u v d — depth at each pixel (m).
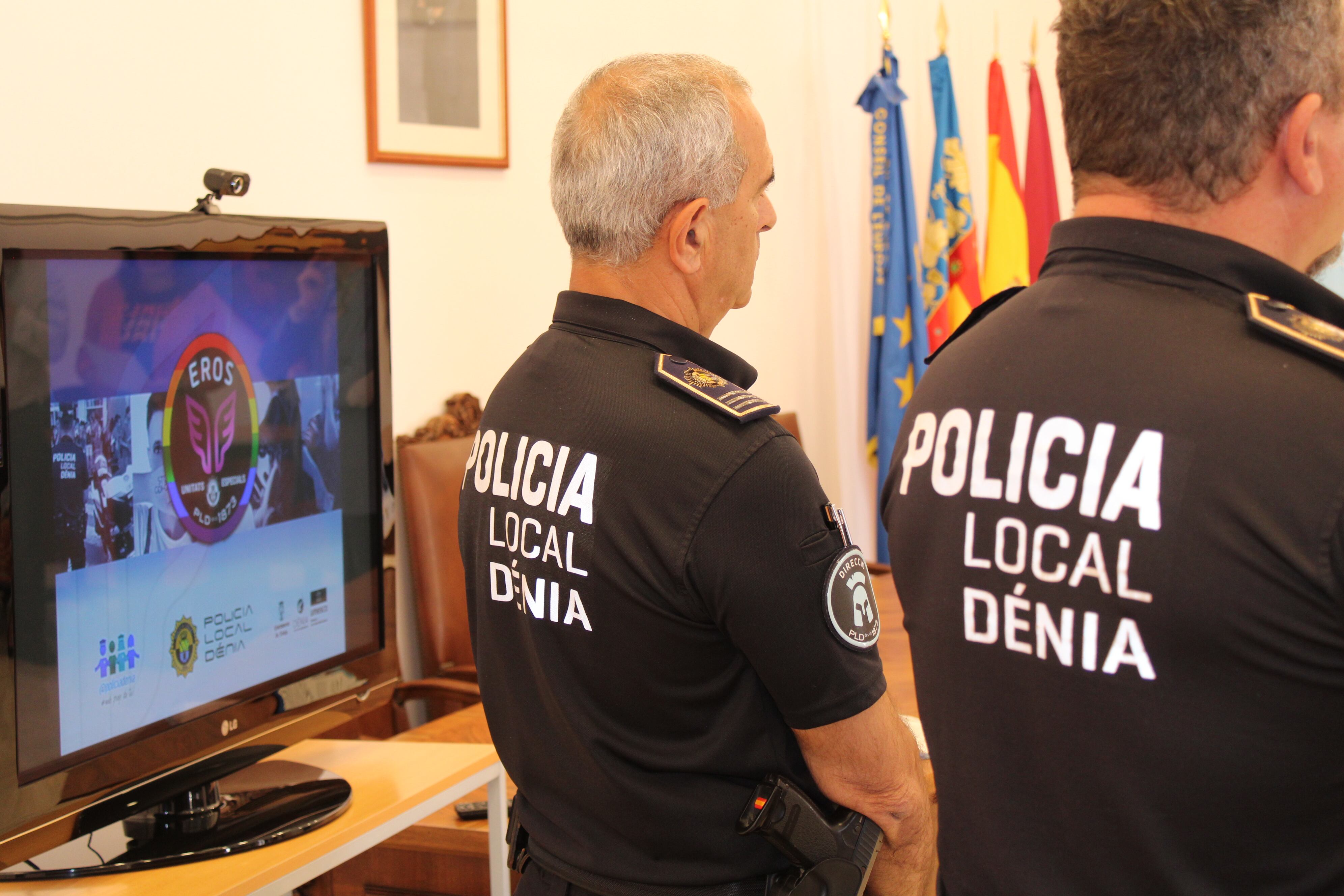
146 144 2.10
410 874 1.83
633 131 1.01
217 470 1.50
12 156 1.90
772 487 0.94
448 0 2.67
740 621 0.94
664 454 0.94
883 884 1.14
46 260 1.26
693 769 1.00
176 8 2.13
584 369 1.03
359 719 2.45
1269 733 0.65
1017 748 0.75
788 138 3.83
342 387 1.72
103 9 2.01
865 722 1.01
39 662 1.26
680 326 1.04
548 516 1.00
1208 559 0.65
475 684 2.45
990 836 0.77
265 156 2.32
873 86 3.76
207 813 1.45
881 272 3.83
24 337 1.23
